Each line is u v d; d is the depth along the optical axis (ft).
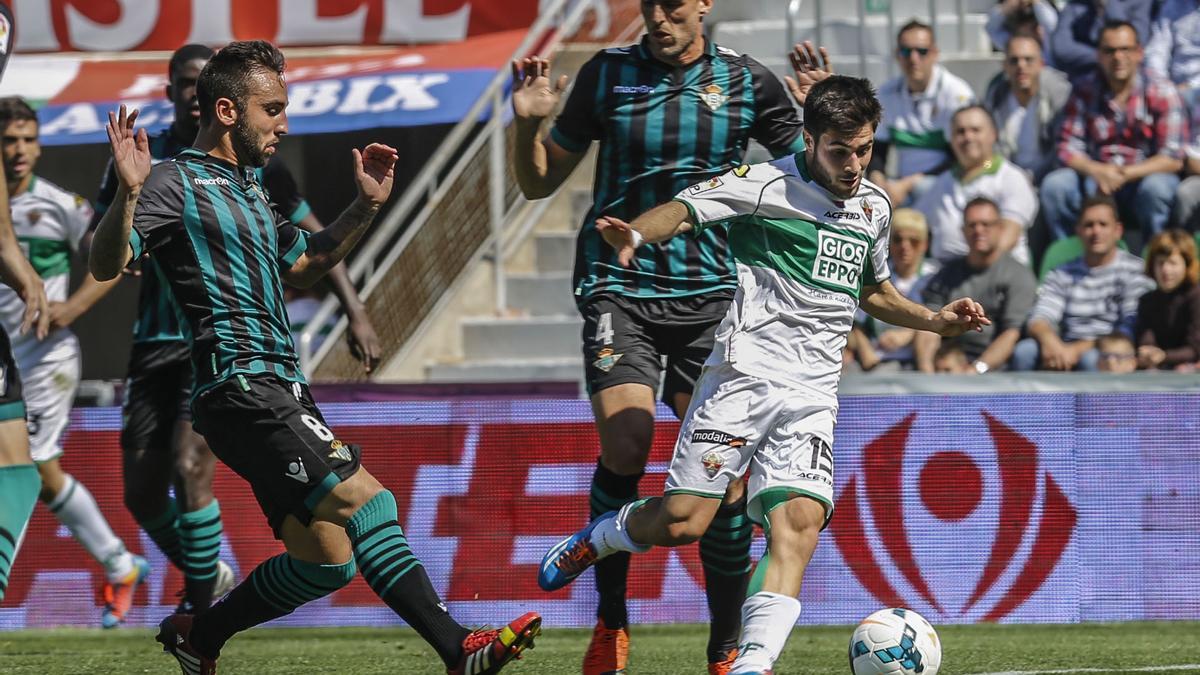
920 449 75.31
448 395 82.17
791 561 42.93
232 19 132.57
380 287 102.58
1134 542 75.05
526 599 75.51
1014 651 65.72
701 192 44.86
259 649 68.23
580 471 75.77
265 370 41.98
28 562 76.95
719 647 53.31
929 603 74.84
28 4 132.98
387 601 42.34
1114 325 97.45
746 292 45.37
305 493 41.86
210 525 62.34
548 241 116.26
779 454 44.09
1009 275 97.86
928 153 104.12
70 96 124.98
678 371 53.57
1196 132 103.45
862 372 97.35
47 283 86.12
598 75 53.78
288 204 66.23
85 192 128.26
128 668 61.11
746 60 54.75
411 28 131.64
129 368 64.75
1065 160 103.09
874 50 119.65
